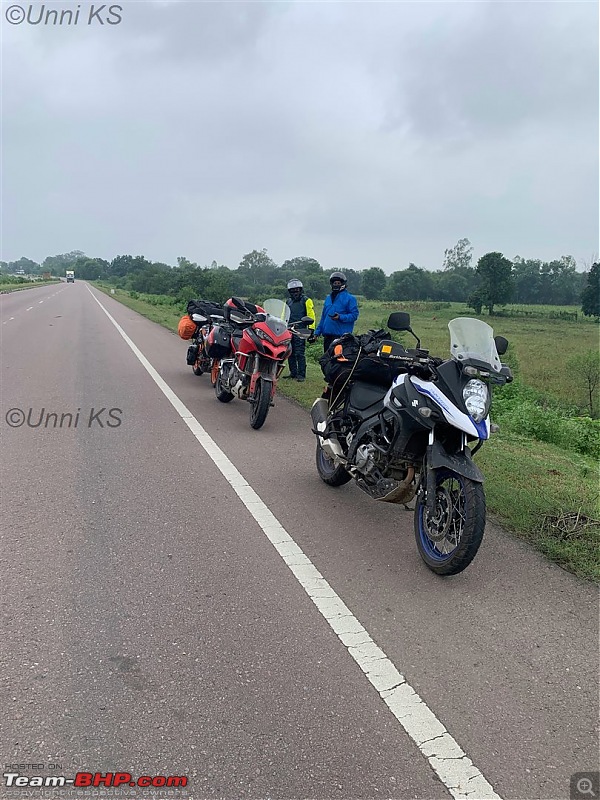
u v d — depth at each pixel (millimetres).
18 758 2379
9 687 2764
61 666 2922
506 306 107750
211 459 6301
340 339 5418
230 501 5164
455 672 3033
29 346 15430
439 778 2381
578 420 12141
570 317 81375
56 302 41125
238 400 9414
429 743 2553
